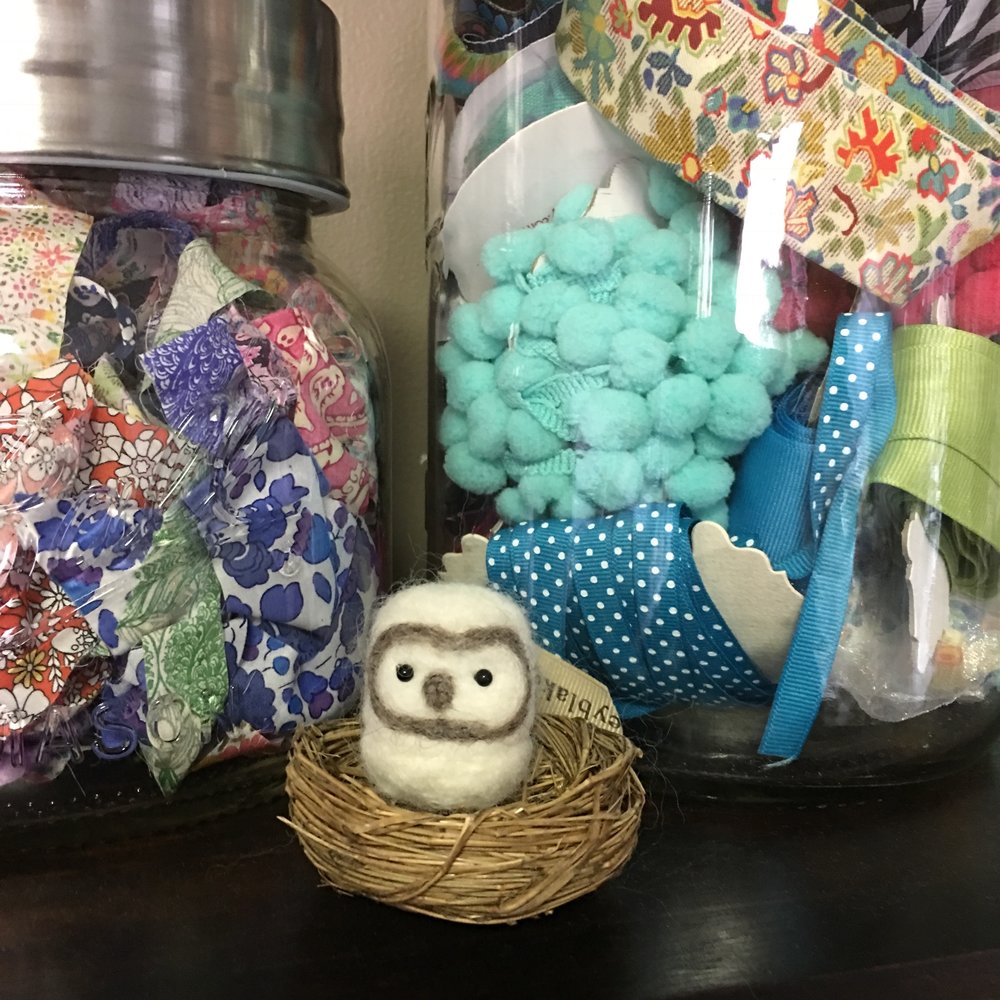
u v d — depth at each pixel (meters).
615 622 0.46
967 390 0.45
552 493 0.47
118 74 0.43
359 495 0.52
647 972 0.36
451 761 0.38
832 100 0.42
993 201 0.44
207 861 0.44
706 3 0.42
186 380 0.44
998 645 0.52
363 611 0.50
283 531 0.46
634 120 0.45
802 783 0.49
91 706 0.44
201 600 0.44
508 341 0.48
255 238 0.52
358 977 0.36
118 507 0.42
